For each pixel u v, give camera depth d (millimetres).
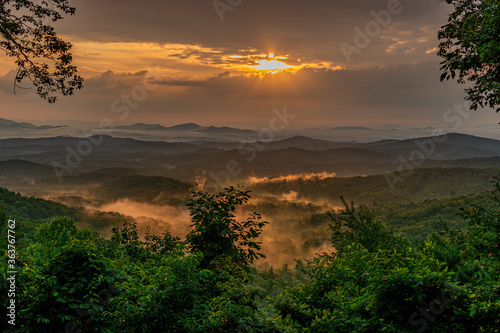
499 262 5234
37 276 3873
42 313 3748
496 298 3531
